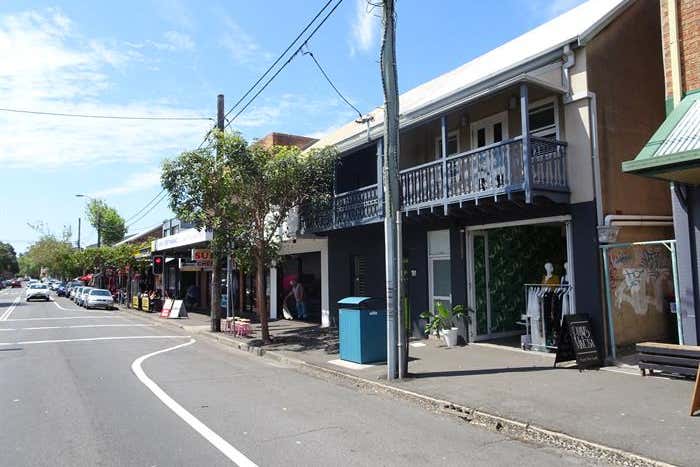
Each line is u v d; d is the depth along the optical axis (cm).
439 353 1227
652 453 551
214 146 1511
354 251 1795
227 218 1538
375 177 1738
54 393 899
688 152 794
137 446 610
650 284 1133
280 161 1479
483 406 754
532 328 1211
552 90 1121
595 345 1032
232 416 745
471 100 1141
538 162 1091
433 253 1466
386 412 777
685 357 849
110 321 2591
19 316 2933
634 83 1177
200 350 1508
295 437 645
